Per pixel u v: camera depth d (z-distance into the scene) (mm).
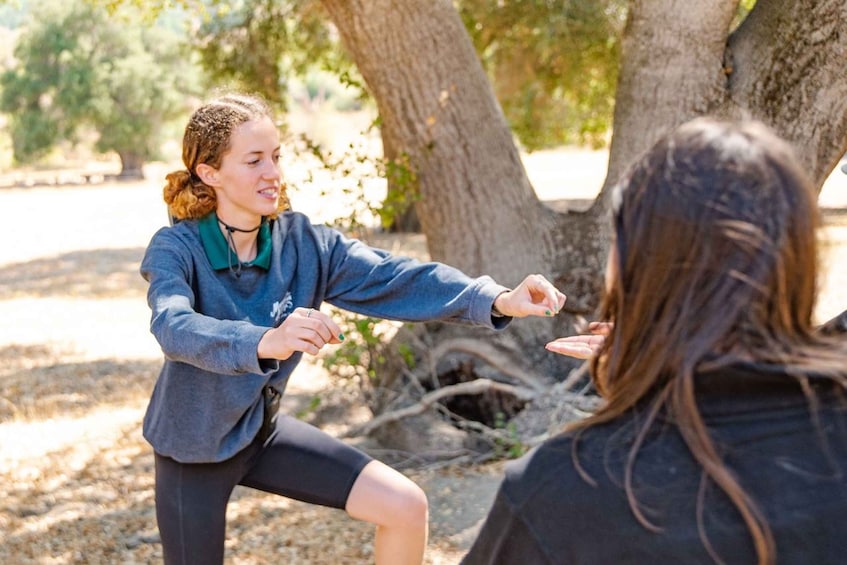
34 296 10891
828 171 4340
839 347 1156
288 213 2678
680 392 1127
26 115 37312
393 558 2525
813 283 1161
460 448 5051
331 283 2693
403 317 2604
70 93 36438
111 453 5590
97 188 29797
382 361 5410
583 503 1163
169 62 38031
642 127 4797
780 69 4328
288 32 13609
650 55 4738
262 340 2035
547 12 12016
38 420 6262
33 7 36969
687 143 1188
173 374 2469
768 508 1085
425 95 4965
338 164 5160
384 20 4844
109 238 16516
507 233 5156
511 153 5262
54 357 7969
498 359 5285
